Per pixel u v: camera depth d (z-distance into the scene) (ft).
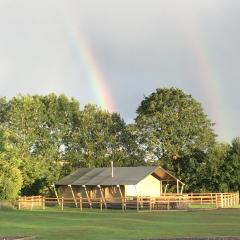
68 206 203.92
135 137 276.41
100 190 200.54
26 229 96.43
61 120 275.39
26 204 192.65
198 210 165.17
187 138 255.70
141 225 103.76
